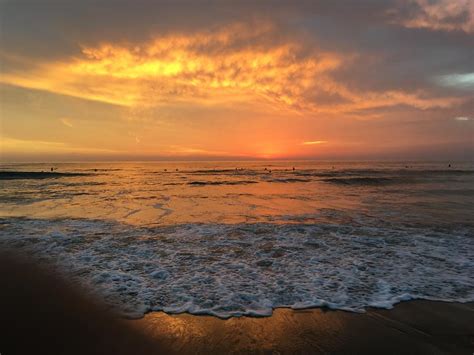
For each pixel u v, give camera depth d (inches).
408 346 123.5
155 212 456.8
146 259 234.2
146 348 120.0
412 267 217.5
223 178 1255.5
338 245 276.7
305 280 192.7
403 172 1604.3
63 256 236.4
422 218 406.6
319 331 134.7
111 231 329.1
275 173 1630.2
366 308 155.9
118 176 1366.9
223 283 187.2
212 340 127.3
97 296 163.2
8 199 597.0
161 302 159.9
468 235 311.7
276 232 327.6
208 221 389.4
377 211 465.7
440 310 153.9
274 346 123.7
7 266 200.7
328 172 1678.2
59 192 725.9
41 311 139.8
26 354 107.6
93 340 121.9
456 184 952.9
